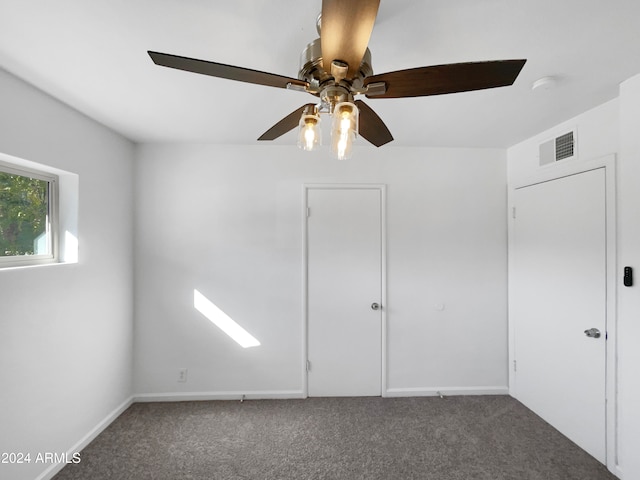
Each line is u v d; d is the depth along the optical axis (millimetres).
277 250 2645
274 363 2635
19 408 1563
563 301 2131
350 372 2668
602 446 1852
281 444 2049
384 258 2676
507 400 2588
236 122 2146
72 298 1914
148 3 1062
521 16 1125
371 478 1771
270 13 1111
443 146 2684
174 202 2592
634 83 1562
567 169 2100
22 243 1722
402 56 1363
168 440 2084
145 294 2574
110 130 2275
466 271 2709
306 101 1826
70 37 1243
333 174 2684
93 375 2098
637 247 1567
